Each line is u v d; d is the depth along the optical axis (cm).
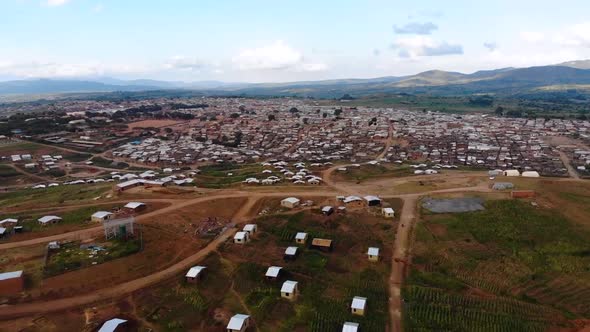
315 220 8119
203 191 9981
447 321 5375
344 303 5728
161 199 9131
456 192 9531
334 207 8738
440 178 11294
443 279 6269
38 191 12388
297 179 11700
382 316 5478
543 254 6838
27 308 5294
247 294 5897
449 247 7081
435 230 7688
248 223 8081
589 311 5547
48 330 4912
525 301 5772
